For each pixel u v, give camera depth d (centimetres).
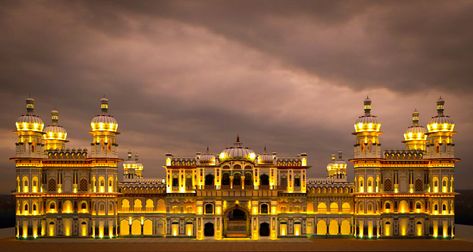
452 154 9631
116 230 9644
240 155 9794
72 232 9681
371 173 9675
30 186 9488
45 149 10719
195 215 9806
